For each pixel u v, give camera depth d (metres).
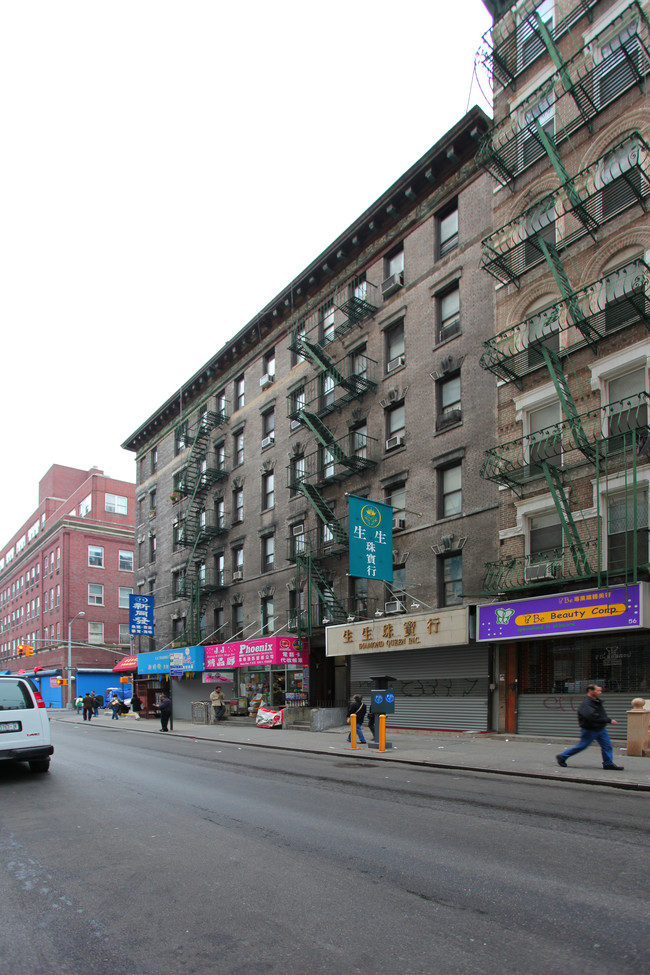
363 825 7.59
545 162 19.61
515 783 10.89
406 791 10.07
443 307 22.81
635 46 17.09
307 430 28.45
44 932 4.65
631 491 15.96
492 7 21.78
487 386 20.34
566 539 17.31
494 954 4.09
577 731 16.53
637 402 16.16
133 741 20.81
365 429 25.33
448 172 23.06
